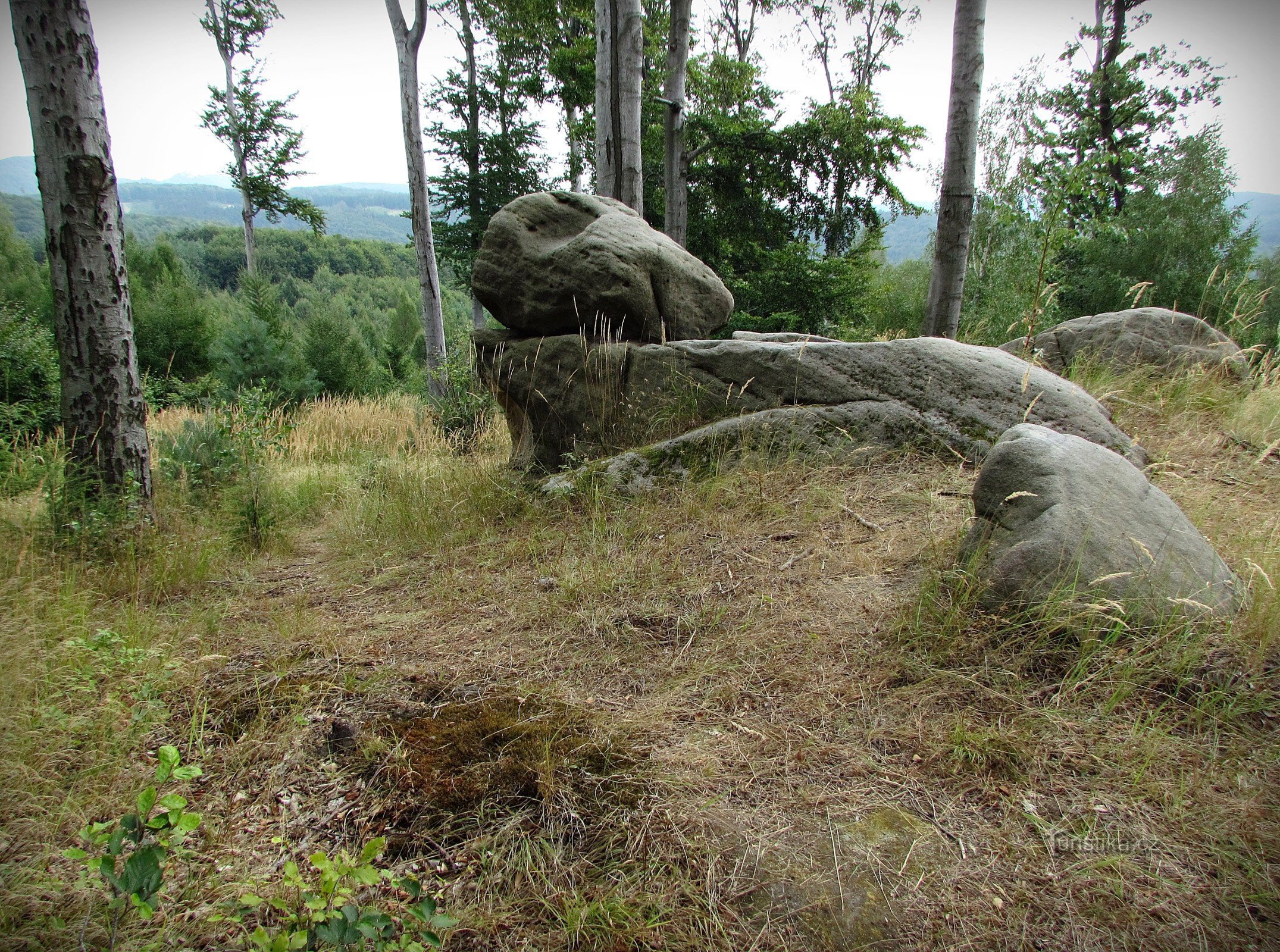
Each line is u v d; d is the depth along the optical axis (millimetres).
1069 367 5945
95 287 4789
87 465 4879
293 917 1723
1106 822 2018
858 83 24406
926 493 4027
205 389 16016
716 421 5125
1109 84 17094
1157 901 1783
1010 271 14820
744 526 4059
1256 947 1653
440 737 2598
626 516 4484
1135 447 4211
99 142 4730
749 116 18516
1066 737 2320
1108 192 14578
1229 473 4070
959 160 7656
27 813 2193
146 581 4309
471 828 2186
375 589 4320
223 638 3602
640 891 1937
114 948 1697
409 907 1767
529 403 5895
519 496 5180
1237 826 1947
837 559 3559
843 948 1748
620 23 9961
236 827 2225
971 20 7344
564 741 2512
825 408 4723
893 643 2863
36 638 3020
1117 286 15086
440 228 22219
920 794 2191
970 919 1790
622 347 5477
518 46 21406
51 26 4488
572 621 3432
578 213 5965
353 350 21047
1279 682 2408
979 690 2555
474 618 3656
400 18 13695
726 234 17984
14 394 9188
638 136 10383
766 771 2334
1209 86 16844
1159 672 2479
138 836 1636
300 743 2609
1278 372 5250
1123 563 2684
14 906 1874
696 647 3090
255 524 5570
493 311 6172
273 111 26531
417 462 6844
